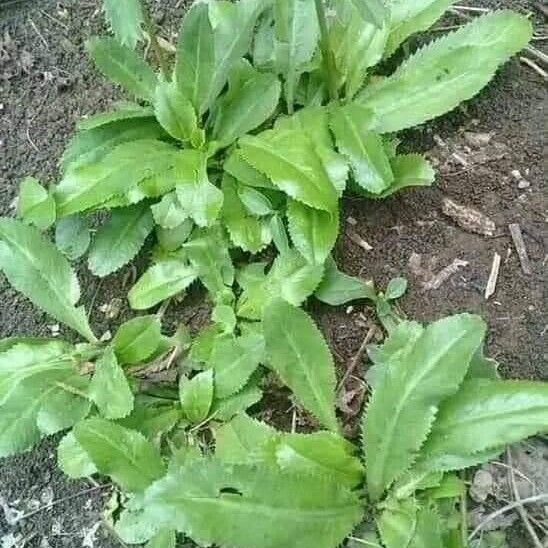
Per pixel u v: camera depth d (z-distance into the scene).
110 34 0.57
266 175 0.45
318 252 0.44
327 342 0.46
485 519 0.41
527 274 0.46
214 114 0.49
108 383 0.42
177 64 0.47
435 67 0.48
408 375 0.39
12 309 0.49
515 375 0.44
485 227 0.48
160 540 0.40
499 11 0.49
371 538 0.40
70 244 0.48
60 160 0.50
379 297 0.46
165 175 0.46
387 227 0.48
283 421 0.44
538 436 0.42
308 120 0.47
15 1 0.59
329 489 0.39
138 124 0.49
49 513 0.44
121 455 0.40
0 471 0.45
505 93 0.51
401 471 0.39
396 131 0.48
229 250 0.47
